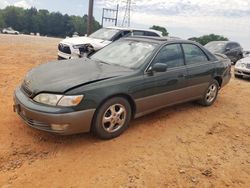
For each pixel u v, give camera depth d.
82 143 4.24
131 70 4.65
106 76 4.29
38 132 4.46
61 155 3.90
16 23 92.12
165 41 5.31
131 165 3.80
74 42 10.34
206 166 3.96
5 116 4.98
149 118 5.45
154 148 4.30
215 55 6.68
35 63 10.42
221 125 5.50
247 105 7.10
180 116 5.74
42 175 3.46
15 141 4.15
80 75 4.27
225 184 3.61
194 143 4.60
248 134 5.19
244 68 11.41
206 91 6.28
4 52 12.54
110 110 4.31
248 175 3.85
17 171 3.50
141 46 5.25
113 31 11.39
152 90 4.81
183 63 5.52
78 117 3.89
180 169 3.82
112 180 3.46
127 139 4.49
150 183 3.48
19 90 4.44
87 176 3.50
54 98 3.83
